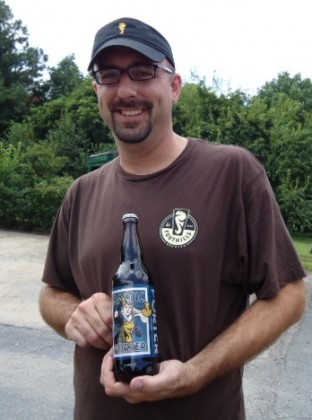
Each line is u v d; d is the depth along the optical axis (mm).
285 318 1727
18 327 6375
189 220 1742
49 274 2172
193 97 21375
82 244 1965
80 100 25312
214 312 1753
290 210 19016
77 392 1956
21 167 17266
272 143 19531
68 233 2125
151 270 1730
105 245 1849
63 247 2164
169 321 1727
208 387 1760
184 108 21312
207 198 1774
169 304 1722
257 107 20234
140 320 1474
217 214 1759
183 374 1521
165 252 1726
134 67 1810
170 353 1724
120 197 1875
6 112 33594
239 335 1672
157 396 1481
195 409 1746
